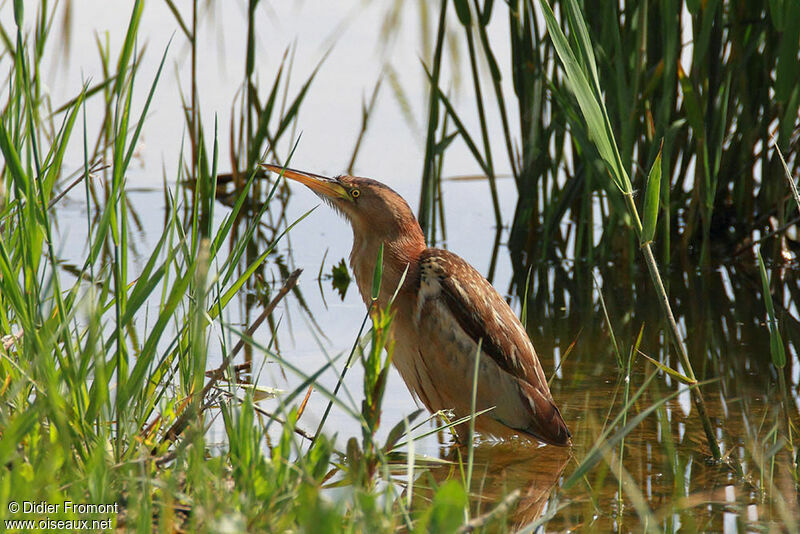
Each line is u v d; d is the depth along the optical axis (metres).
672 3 9.85
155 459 4.94
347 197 7.72
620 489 5.91
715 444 6.60
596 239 12.73
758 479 6.30
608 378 8.28
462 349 7.21
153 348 5.05
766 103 11.29
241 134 12.95
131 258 10.80
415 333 7.41
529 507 5.95
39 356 4.69
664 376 8.32
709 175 10.93
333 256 11.73
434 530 3.89
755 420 7.34
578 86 6.05
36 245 5.07
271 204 13.62
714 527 5.58
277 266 11.34
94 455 4.37
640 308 10.26
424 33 15.85
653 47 11.16
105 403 5.32
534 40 12.04
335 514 3.82
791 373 8.34
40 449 4.51
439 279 7.31
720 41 10.89
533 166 11.79
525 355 7.32
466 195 14.03
